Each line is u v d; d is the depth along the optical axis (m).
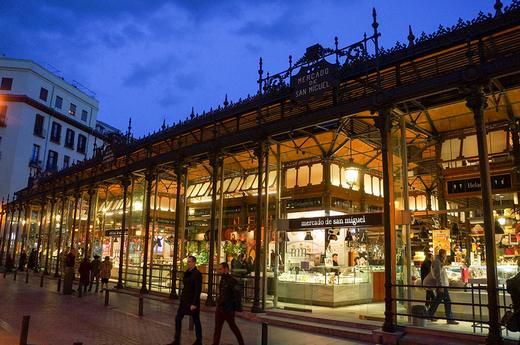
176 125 19.17
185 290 9.04
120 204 26.59
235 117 16.34
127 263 21.20
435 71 10.23
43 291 19.55
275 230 14.32
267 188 14.22
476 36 9.79
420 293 10.98
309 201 17.62
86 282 19.50
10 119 48.66
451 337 9.05
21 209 36.97
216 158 15.71
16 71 50.44
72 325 11.16
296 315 12.11
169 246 24.56
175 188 24.77
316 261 16.61
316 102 12.85
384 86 11.38
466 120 13.05
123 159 22.50
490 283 8.27
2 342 8.70
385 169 10.59
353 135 14.60
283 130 13.53
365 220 11.84
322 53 12.80
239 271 14.91
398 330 9.80
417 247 18.09
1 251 38.78
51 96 53.78
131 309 14.27
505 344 8.09
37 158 50.72
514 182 12.05
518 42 9.04
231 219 20.36
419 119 13.20
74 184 27.33
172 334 10.20
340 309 13.77
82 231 28.95
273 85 14.38
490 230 8.44
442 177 13.88
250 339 9.79
